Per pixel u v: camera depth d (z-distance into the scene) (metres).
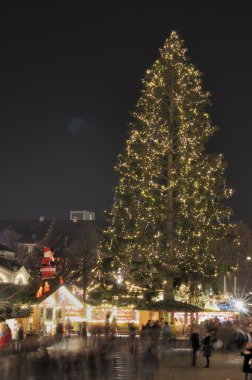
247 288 83.06
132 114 54.72
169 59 55.09
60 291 45.19
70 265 79.19
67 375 23.69
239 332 38.25
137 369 26.50
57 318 44.81
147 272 50.81
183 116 53.31
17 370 24.59
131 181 52.62
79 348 32.00
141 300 50.47
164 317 48.38
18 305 41.06
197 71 55.16
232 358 33.56
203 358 33.28
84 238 89.81
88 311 47.62
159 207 50.75
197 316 48.00
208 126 53.94
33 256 92.56
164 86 54.41
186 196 50.69
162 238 51.47
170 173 52.72
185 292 51.00
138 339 34.66
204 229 50.44
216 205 52.19
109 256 53.19
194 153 52.59
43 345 32.69
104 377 23.42
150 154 52.69
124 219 52.41
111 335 38.19
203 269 49.84
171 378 23.92
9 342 30.55
